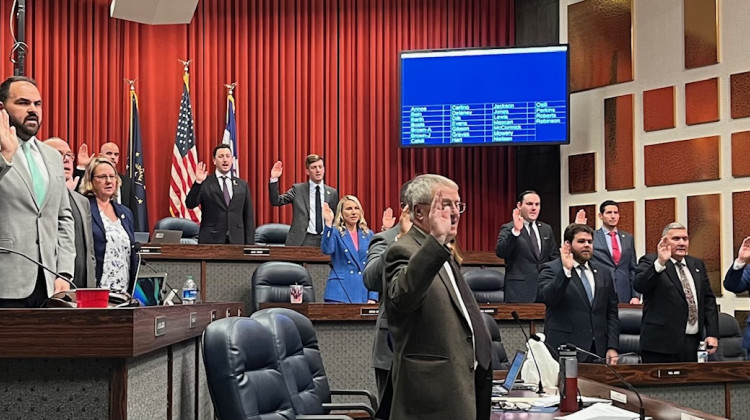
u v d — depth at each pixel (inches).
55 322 91.4
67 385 92.6
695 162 346.3
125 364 93.2
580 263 225.5
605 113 380.2
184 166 383.2
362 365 240.8
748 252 254.8
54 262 140.3
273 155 405.7
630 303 288.0
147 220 381.1
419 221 121.6
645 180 365.1
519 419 129.4
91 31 382.9
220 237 310.2
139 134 382.6
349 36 414.9
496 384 166.2
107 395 93.0
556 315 223.0
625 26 373.1
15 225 135.8
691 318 228.2
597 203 383.6
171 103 395.9
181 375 130.1
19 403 92.1
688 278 229.8
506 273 297.1
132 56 391.2
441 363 117.7
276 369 127.3
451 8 419.8
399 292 112.5
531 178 410.9
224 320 120.3
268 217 402.0
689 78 349.7
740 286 261.4
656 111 360.8
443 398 116.9
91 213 181.3
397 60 410.9
